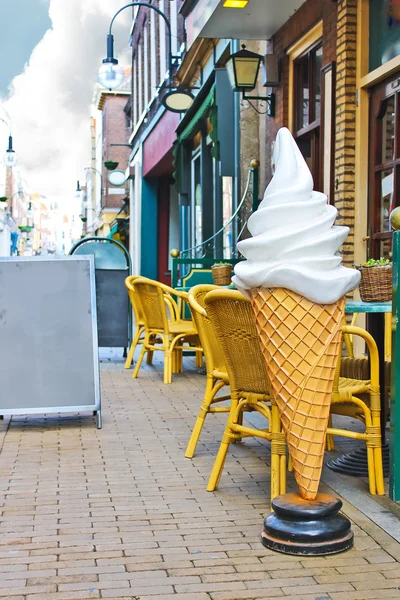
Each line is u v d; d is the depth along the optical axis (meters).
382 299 4.84
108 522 3.92
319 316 3.51
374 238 8.27
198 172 18.95
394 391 4.01
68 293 6.22
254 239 3.58
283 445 4.14
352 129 8.45
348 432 4.41
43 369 6.16
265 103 11.74
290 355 3.54
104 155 51.59
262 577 3.25
